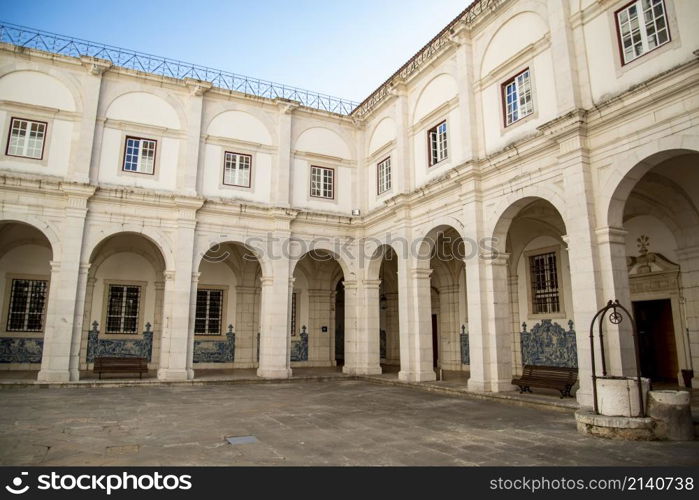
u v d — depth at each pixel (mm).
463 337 18953
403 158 16562
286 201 17953
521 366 16281
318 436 7590
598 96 10094
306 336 21969
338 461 6105
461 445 6980
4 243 17172
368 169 19391
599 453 6457
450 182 13930
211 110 17531
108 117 15898
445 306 19750
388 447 6859
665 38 9016
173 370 15242
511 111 12672
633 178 9492
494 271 12539
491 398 11570
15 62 14797
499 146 12781
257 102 18266
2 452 6426
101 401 11219
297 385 15188
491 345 12344
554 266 15625
